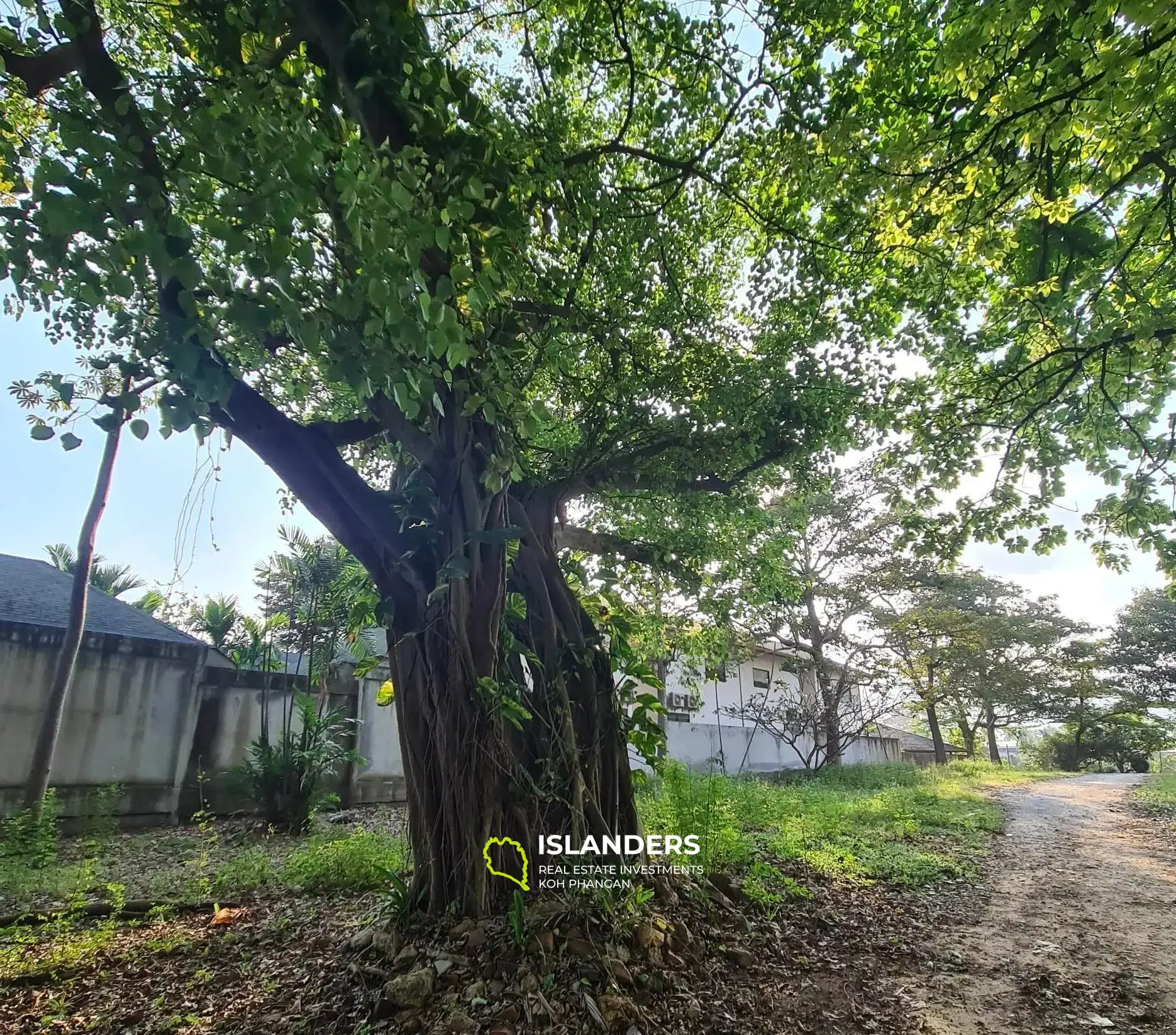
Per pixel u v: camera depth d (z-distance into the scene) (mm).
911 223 5457
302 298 2547
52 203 2275
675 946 4004
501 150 3953
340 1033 3164
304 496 4230
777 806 9570
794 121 4906
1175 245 5098
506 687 4465
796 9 4477
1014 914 5477
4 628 8648
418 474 4496
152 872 6352
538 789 4355
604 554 7531
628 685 5582
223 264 3393
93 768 9031
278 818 8914
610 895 4098
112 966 3998
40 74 2828
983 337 6809
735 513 7465
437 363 3244
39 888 5637
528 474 5117
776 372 6078
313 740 9562
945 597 23812
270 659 10578
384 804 11453
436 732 4234
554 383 6164
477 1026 3088
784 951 4332
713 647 9750
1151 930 5059
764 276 6047
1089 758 30016
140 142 2496
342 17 3062
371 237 2369
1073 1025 3518
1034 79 4137
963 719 29750
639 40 5074
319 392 5488
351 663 11641
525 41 5047
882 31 4754
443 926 3861
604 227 5266
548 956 3539
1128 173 4777
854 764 19531
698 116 5320
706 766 15469
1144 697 27094
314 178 2350
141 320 2943
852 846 7535
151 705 9633
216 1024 3291
